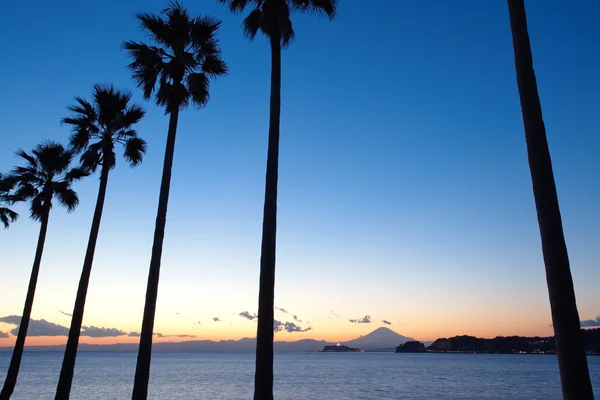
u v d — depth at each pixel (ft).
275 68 45.47
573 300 23.35
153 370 385.09
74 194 81.87
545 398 153.58
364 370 399.03
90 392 163.73
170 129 56.18
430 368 440.86
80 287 61.31
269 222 40.37
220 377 275.80
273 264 39.58
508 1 29.40
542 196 25.14
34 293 76.23
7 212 87.40
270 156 42.34
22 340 73.67
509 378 273.54
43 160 80.43
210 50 61.05
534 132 26.23
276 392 173.58
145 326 48.52
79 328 60.08
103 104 68.80
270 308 38.52
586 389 21.99
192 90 58.75
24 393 151.84
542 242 24.71
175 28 57.88
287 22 46.93
